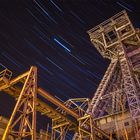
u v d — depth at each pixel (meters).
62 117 18.02
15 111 11.84
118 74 33.62
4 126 19.20
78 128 19.39
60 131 18.75
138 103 24.25
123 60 30.66
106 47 34.19
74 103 25.38
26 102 12.68
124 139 25.31
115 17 35.25
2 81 14.45
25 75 13.73
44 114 17.59
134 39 33.28
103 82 33.09
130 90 26.09
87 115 19.20
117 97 30.03
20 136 11.51
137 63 31.31
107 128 27.44
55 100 16.53
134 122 24.22
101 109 30.27
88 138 22.20
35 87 13.05
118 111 29.02
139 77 29.42
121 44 32.69
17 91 15.02
